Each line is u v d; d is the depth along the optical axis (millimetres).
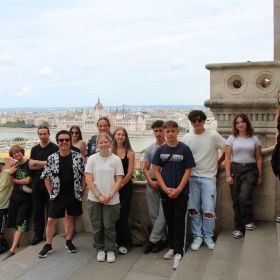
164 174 4605
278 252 3914
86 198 5859
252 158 4730
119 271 4555
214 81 7359
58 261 4898
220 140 4789
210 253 4504
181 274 3979
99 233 4965
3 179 6219
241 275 3486
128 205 5152
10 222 6117
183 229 4609
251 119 7102
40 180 5723
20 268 4719
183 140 4891
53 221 5102
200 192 4801
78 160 5062
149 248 5020
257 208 4969
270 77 6988
